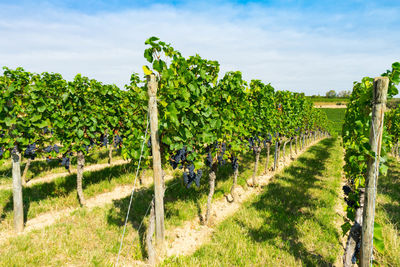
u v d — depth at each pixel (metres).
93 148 7.50
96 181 8.66
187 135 4.53
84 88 6.89
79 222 5.46
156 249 4.27
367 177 3.09
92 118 6.87
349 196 4.10
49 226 5.33
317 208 6.61
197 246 4.98
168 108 3.93
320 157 14.88
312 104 20.05
